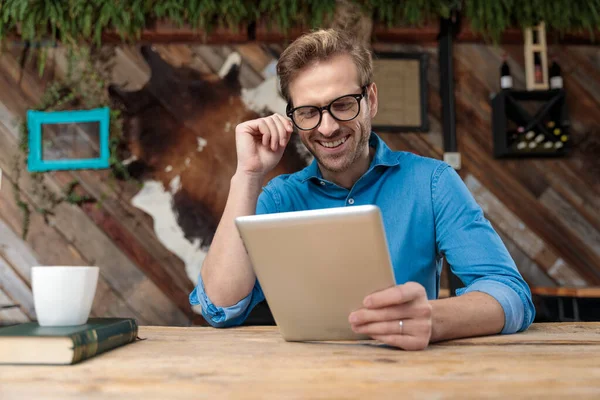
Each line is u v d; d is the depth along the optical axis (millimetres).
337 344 840
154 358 716
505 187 3119
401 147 3119
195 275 3004
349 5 2939
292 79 1285
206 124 3080
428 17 3029
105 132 3014
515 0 3008
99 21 2914
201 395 517
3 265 2965
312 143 1319
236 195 1311
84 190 3031
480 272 1177
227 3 2914
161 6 2922
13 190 3010
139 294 2982
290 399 497
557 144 3012
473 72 3199
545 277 3066
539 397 493
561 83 3070
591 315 2754
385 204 1410
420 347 767
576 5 3010
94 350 730
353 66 1271
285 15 2930
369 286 770
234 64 3123
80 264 2986
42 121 3029
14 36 3049
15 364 676
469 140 3148
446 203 1334
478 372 604
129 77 3082
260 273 808
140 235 3018
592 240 3096
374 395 506
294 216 748
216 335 982
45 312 800
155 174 3041
